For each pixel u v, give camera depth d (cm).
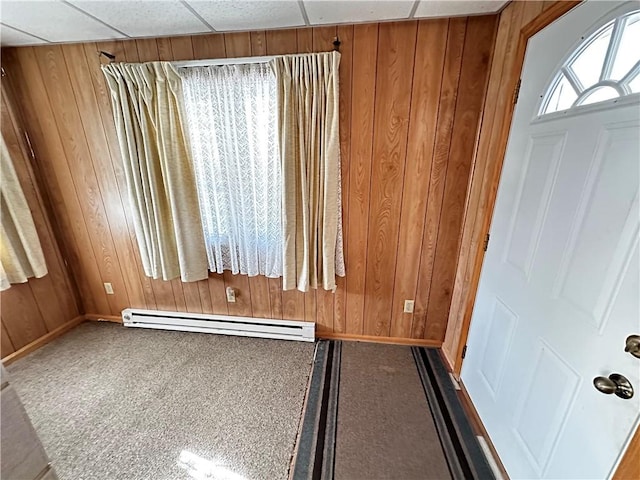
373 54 165
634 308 75
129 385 184
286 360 206
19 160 207
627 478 75
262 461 138
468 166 181
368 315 222
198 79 178
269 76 173
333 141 174
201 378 190
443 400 174
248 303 231
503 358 137
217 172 195
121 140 190
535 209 118
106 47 183
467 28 158
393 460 139
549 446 103
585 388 89
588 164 92
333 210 186
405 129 177
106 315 257
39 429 154
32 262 211
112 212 225
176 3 137
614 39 85
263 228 203
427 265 204
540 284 113
